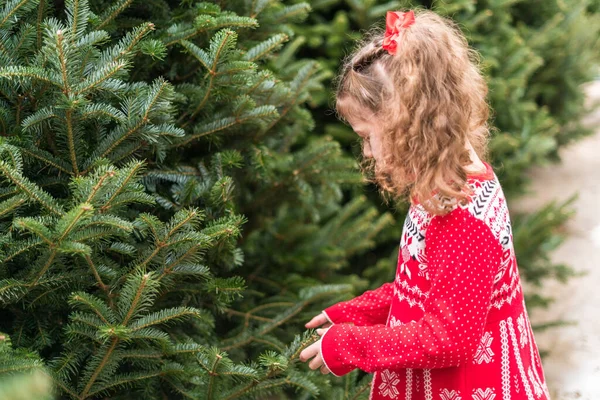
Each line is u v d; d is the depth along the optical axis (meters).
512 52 3.37
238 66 1.41
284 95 1.70
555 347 2.77
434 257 1.11
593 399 2.45
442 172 1.08
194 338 1.60
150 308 1.46
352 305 1.44
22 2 1.25
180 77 1.62
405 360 1.12
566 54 4.11
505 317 1.21
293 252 2.34
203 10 1.51
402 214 2.85
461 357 1.09
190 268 1.32
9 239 1.17
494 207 1.13
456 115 1.09
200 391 1.39
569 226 3.86
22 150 1.26
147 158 1.50
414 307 1.22
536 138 3.44
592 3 4.98
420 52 1.10
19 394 0.70
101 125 1.36
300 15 1.89
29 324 1.35
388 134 1.13
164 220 1.56
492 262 1.10
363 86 1.16
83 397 1.26
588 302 3.11
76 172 1.32
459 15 3.05
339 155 2.29
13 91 1.27
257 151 1.68
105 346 1.23
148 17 1.62
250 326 1.88
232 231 1.30
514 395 1.21
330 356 1.19
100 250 1.32
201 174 1.57
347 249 2.43
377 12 2.68
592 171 4.67
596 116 5.41
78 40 1.28
